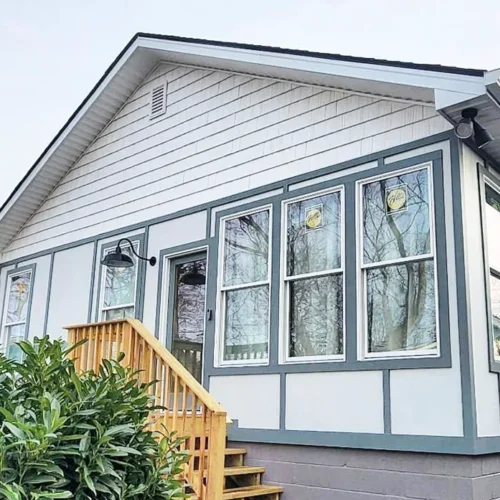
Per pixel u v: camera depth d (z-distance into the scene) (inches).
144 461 119.0
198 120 277.3
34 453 96.0
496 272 201.0
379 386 188.4
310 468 199.2
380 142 206.5
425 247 188.9
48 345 125.7
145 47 287.9
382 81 192.5
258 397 219.6
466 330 173.6
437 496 170.2
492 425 176.9
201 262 262.5
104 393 115.5
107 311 296.5
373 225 203.0
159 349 178.9
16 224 372.8
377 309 196.4
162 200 283.7
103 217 315.3
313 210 221.5
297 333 216.1
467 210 184.7
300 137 231.8
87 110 316.8
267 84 249.6
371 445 185.3
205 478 165.8
